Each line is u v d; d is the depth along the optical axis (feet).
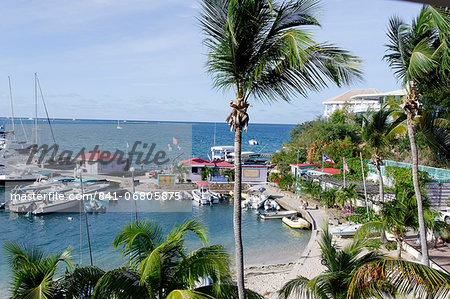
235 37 21.01
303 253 70.49
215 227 96.02
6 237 86.99
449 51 28.14
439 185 76.84
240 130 24.00
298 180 134.62
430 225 48.39
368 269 23.58
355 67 19.72
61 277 28.81
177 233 29.37
